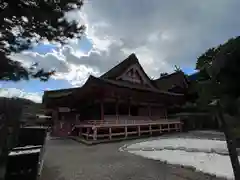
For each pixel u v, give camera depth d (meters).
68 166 6.45
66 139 15.66
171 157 7.59
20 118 2.55
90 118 18.59
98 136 13.52
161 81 28.16
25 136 3.79
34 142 3.87
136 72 20.98
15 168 2.74
